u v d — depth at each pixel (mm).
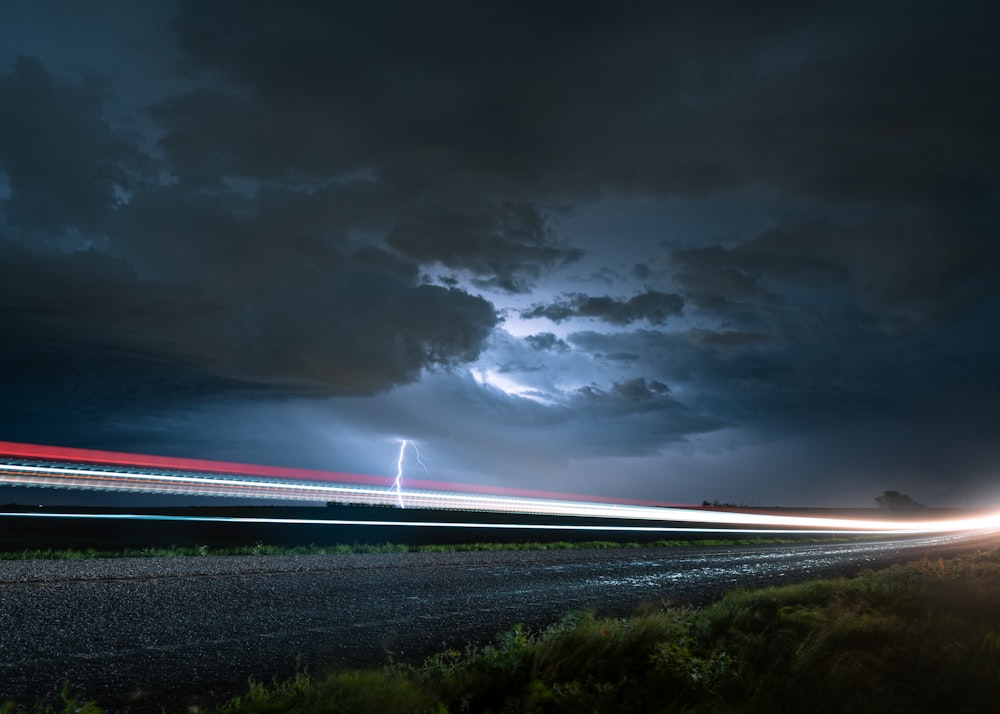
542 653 7832
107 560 15781
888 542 50844
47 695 6324
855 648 9070
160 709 6242
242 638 8953
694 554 28594
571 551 26766
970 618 11914
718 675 7586
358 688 6336
